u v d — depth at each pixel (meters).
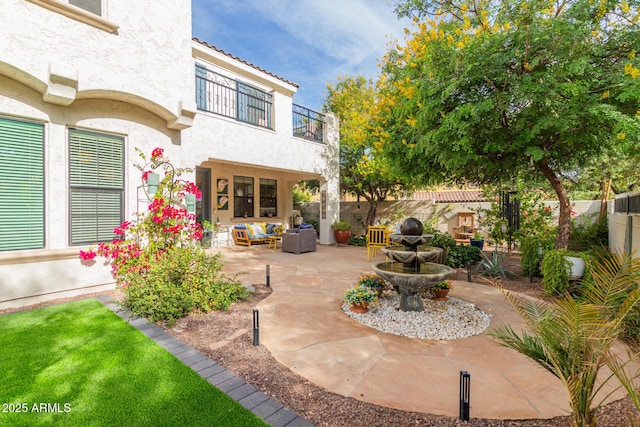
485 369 3.46
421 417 2.64
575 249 11.20
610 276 2.46
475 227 14.17
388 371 3.39
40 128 5.44
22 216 5.26
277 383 3.12
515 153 6.79
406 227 5.06
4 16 4.71
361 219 17.23
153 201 6.73
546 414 2.69
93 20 5.57
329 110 20.23
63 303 5.38
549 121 5.18
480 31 5.65
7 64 4.73
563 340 2.28
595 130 5.52
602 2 4.75
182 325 4.57
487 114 5.68
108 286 6.27
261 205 16.03
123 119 6.42
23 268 5.24
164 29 6.75
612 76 4.87
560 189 7.27
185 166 8.66
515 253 11.33
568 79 5.05
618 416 2.65
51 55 5.17
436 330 4.46
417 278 4.65
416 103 6.41
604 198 11.60
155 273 5.40
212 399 2.79
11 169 5.14
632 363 3.41
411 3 7.25
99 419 2.51
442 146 6.36
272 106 11.66
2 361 3.39
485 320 4.91
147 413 2.59
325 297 6.13
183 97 7.13
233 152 10.02
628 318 2.84
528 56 5.25
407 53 7.28
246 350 3.84
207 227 7.90
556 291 5.63
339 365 3.51
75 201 5.85
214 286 5.58
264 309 5.39
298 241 11.52
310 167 13.19
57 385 2.96
